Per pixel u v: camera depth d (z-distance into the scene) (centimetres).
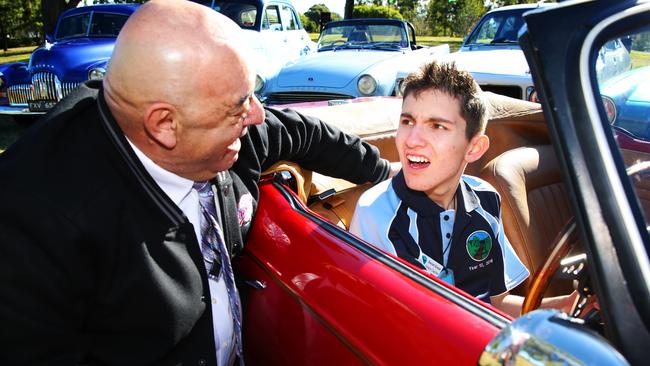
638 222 67
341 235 125
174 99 100
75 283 102
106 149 106
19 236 95
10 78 604
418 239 138
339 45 649
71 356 105
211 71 100
